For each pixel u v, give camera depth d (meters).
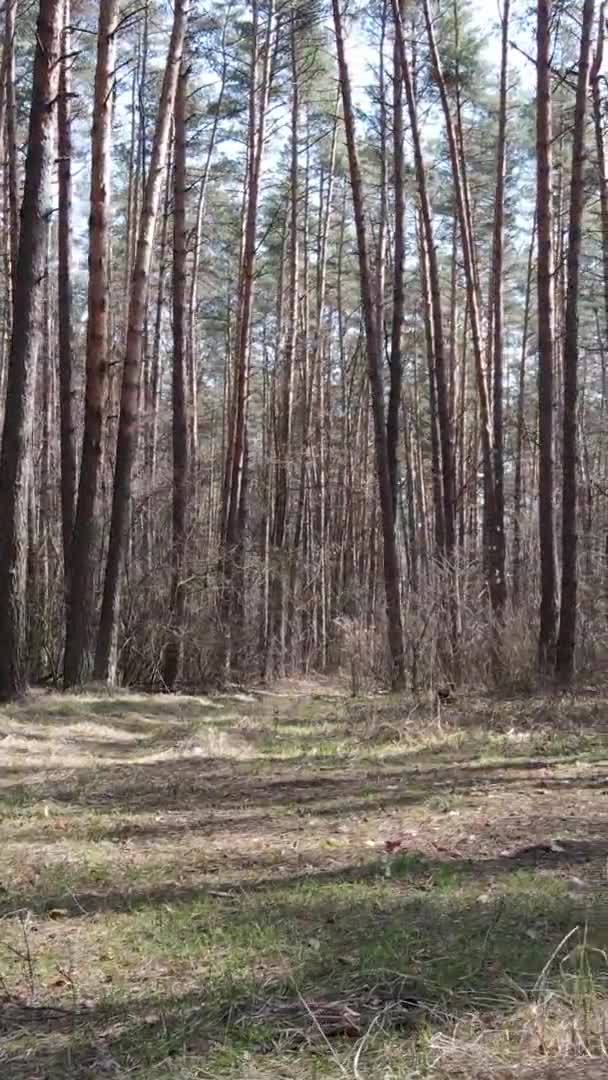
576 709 12.57
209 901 5.11
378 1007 3.48
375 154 27.84
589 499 27.25
